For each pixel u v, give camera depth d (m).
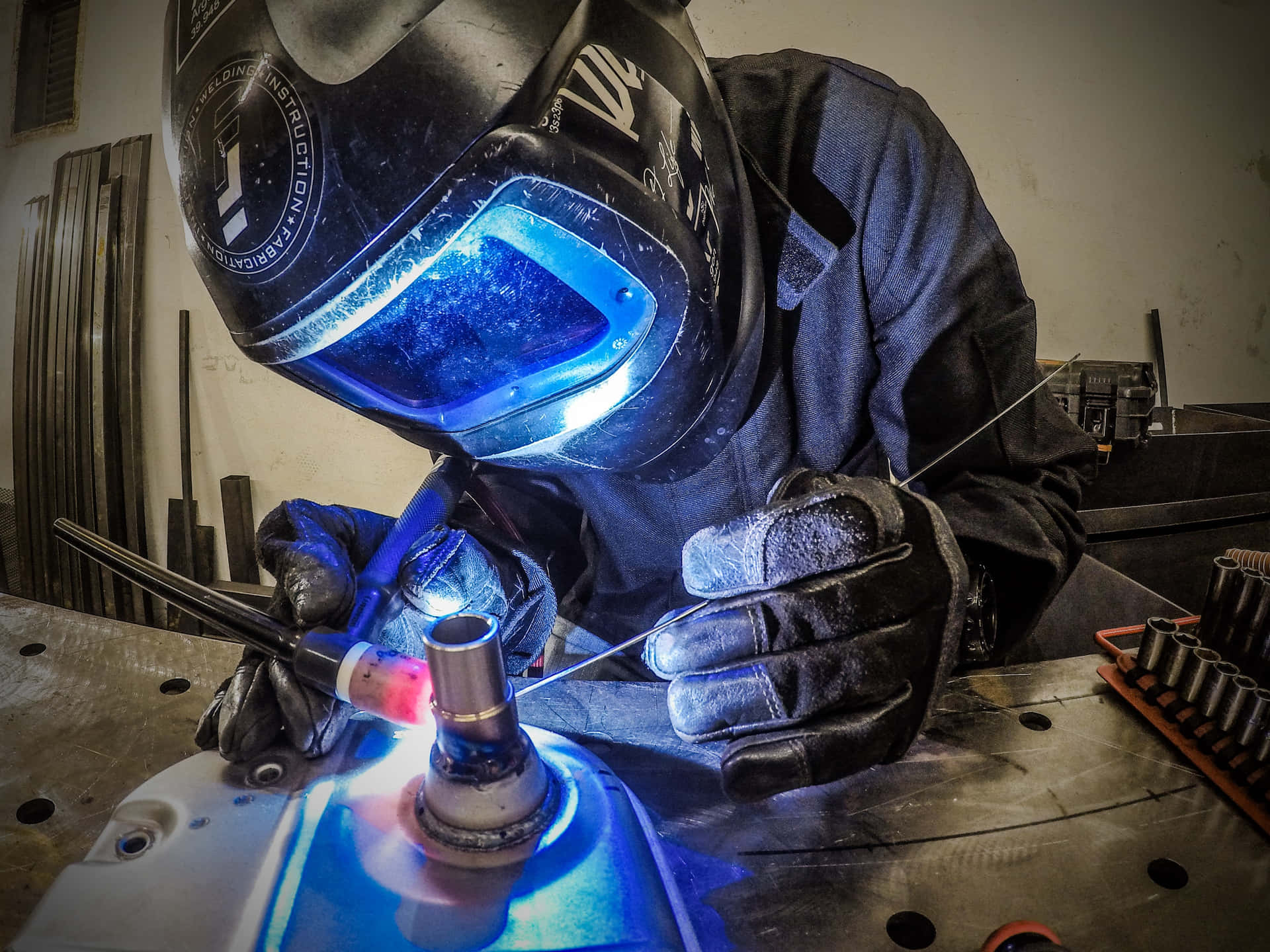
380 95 0.43
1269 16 3.16
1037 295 2.98
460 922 0.41
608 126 0.50
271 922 0.41
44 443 3.61
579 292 0.51
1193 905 0.50
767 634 0.54
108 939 0.40
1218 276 3.31
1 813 0.59
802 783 0.50
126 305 3.31
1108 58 2.90
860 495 0.55
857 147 0.77
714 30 2.63
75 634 0.85
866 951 0.46
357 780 0.53
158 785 0.53
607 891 0.43
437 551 0.78
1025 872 0.52
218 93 0.47
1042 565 0.73
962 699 0.73
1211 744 0.62
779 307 0.78
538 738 0.58
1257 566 0.78
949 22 2.68
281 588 0.63
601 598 1.11
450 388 0.60
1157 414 2.10
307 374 0.58
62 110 3.61
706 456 0.75
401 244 0.45
